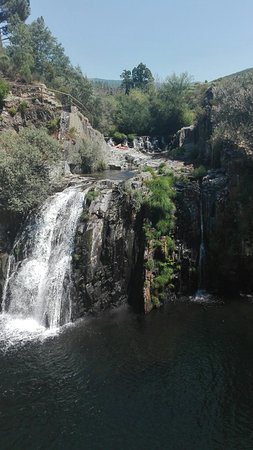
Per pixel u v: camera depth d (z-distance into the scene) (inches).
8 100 1774.1
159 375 790.5
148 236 1091.9
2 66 2241.6
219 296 1125.1
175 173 1347.2
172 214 1139.3
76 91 2709.2
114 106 3506.4
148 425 666.2
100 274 1089.4
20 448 627.8
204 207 1172.5
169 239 1115.9
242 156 1160.8
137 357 852.0
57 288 1075.9
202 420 673.6
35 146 1318.9
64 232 1165.1
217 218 1138.0
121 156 2266.2
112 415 690.8
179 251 1137.4
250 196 1109.1
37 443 636.7
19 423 678.5
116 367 819.4
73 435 650.2
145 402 719.1
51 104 1857.8
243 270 1123.9
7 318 1071.0
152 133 3186.5
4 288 1147.9
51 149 1365.7
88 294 1065.5
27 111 1788.9
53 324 1018.1
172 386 758.5
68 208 1197.7
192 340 904.3
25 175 1231.5
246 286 1138.0
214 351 860.6
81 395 740.7
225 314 1015.6
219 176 1218.6
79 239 1112.2
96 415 692.1
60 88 2437.3
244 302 1080.2
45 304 1065.5
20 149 1268.5
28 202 1227.2
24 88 1961.1
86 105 2866.6
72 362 839.7
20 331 991.0
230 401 716.0
